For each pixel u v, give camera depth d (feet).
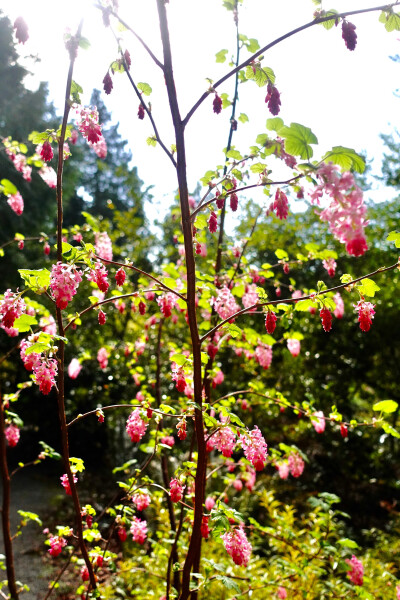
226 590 11.63
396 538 17.44
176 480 7.23
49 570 15.83
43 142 6.77
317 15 5.76
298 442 23.76
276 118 5.80
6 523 8.70
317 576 11.09
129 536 17.26
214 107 6.50
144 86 6.62
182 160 5.82
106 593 11.89
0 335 27.30
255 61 6.50
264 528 9.59
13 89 28.40
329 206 4.80
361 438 22.38
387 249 24.04
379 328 22.81
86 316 26.16
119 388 25.12
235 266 10.45
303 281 25.04
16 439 9.48
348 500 21.31
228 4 8.46
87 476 24.85
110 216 80.43
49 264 28.19
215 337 9.62
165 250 26.89
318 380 23.40
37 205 27.61
